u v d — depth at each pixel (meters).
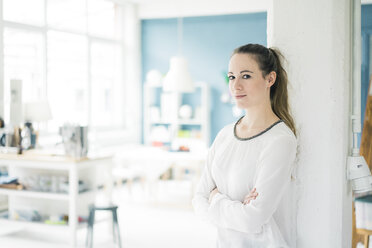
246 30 7.20
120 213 5.09
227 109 7.39
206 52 7.48
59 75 6.28
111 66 7.66
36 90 5.84
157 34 7.82
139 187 6.80
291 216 1.43
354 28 1.59
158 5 7.59
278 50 1.47
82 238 4.11
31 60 5.74
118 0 7.41
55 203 4.08
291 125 1.40
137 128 7.99
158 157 5.29
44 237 4.12
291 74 1.53
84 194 3.92
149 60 7.91
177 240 4.00
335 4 1.47
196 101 7.59
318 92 1.50
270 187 1.24
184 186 6.86
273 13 1.56
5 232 4.25
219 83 7.42
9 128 4.21
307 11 1.50
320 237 1.52
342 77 1.50
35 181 3.97
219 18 7.36
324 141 1.50
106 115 7.54
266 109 1.36
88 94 6.88
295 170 1.54
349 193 1.64
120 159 5.74
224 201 1.32
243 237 1.33
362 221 2.43
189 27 7.58
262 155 1.28
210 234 4.20
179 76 5.71
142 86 7.97
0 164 3.98
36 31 5.76
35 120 4.29
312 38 1.50
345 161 1.57
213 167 1.42
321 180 1.51
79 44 6.71
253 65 1.30
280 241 1.29
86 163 3.84
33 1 5.71
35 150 4.28
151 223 4.64
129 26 7.78
